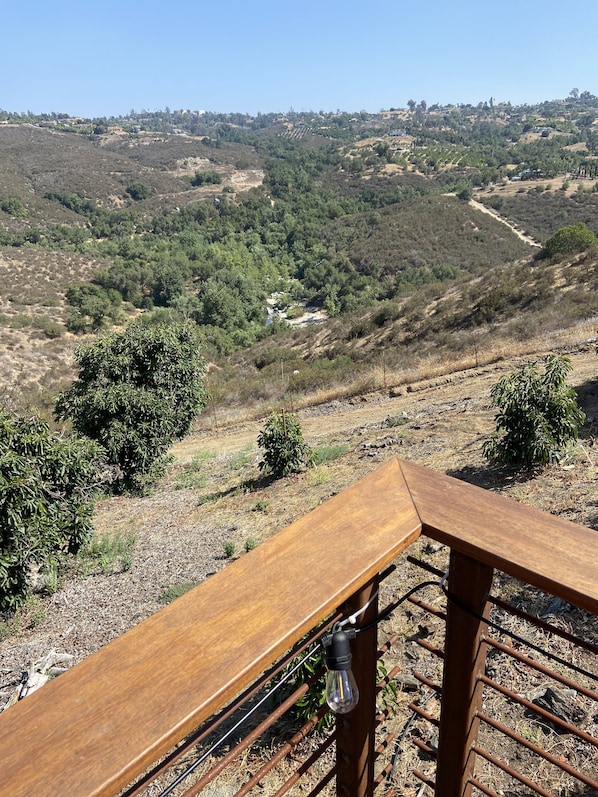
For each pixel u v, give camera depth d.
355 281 65.94
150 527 7.99
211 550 6.53
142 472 10.17
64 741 0.69
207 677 0.77
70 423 14.79
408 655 3.28
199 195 120.50
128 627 5.11
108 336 10.45
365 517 1.15
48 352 34.16
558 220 74.56
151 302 60.50
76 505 6.46
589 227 68.56
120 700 0.74
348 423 11.78
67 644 5.05
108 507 9.45
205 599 0.93
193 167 144.12
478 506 1.18
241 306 58.47
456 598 1.19
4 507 5.38
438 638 3.38
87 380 10.18
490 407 9.30
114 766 0.66
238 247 91.06
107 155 135.00
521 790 2.22
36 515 5.70
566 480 5.28
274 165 149.00
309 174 138.25
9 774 0.65
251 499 8.03
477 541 1.06
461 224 74.81
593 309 15.54
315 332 28.92
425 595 3.89
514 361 13.05
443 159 141.75
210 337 44.72
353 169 136.25
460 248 68.06
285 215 106.00
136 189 115.31
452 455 7.21
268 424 8.72
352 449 9.17
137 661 0.81
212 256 80.19
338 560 1.01
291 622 0.87
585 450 5.96
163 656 0.81
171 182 126.88
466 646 1.23
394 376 15.01
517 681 2.82
